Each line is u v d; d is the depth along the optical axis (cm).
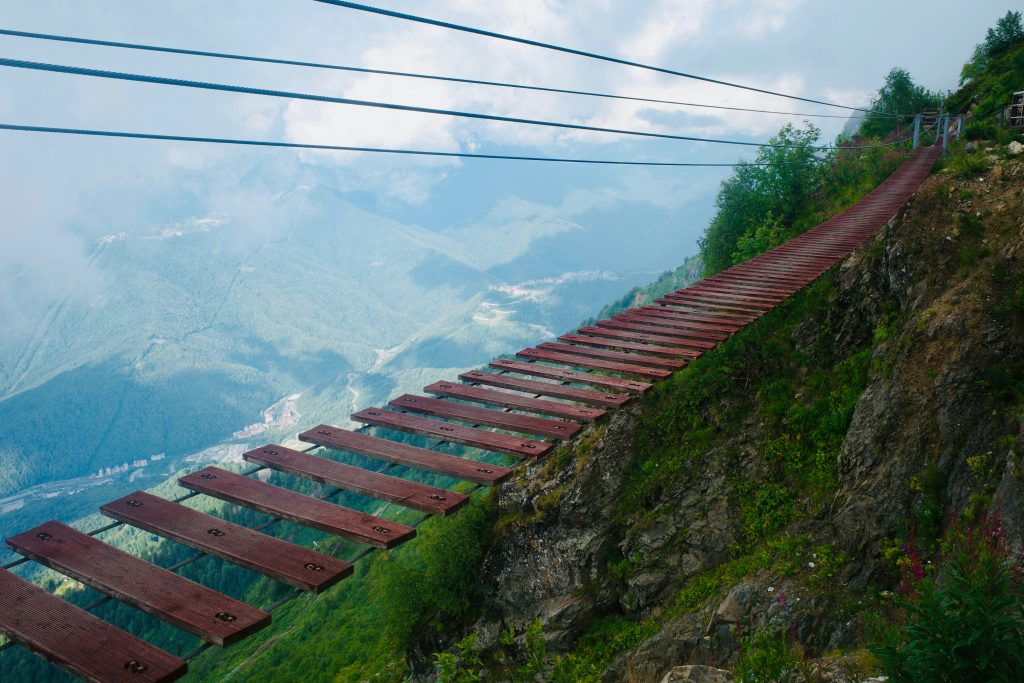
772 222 3375
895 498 1328
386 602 2550
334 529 541
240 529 541
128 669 393
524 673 693
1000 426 1211
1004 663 396
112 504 583
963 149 3058
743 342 2180
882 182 3164
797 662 618
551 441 795
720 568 1708
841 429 1762
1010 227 1535
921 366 1418
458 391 931
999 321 1315
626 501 2038
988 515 981
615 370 1041
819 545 1438
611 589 1973
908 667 424
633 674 1521
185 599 454
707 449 1991
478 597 2378
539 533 2183
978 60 4672
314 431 760
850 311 2005
